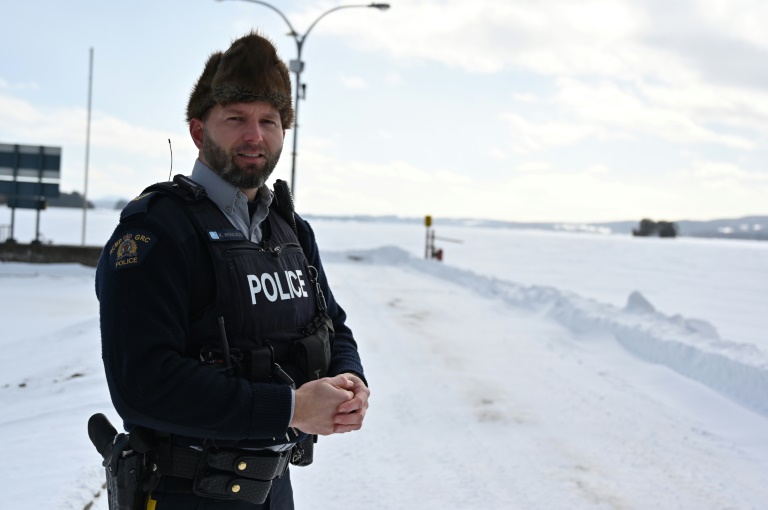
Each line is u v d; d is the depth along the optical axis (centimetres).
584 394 700
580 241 9894
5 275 1816
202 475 159
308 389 157
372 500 428
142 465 162
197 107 173
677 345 821
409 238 7912
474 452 522
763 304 1953
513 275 2959
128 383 146
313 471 475
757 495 455
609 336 981
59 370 705
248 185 171
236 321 161
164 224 154
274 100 171
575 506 430
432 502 428
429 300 1458
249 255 167
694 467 504
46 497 339
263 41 172
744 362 703
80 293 1495
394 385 715
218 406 147
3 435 443
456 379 751
